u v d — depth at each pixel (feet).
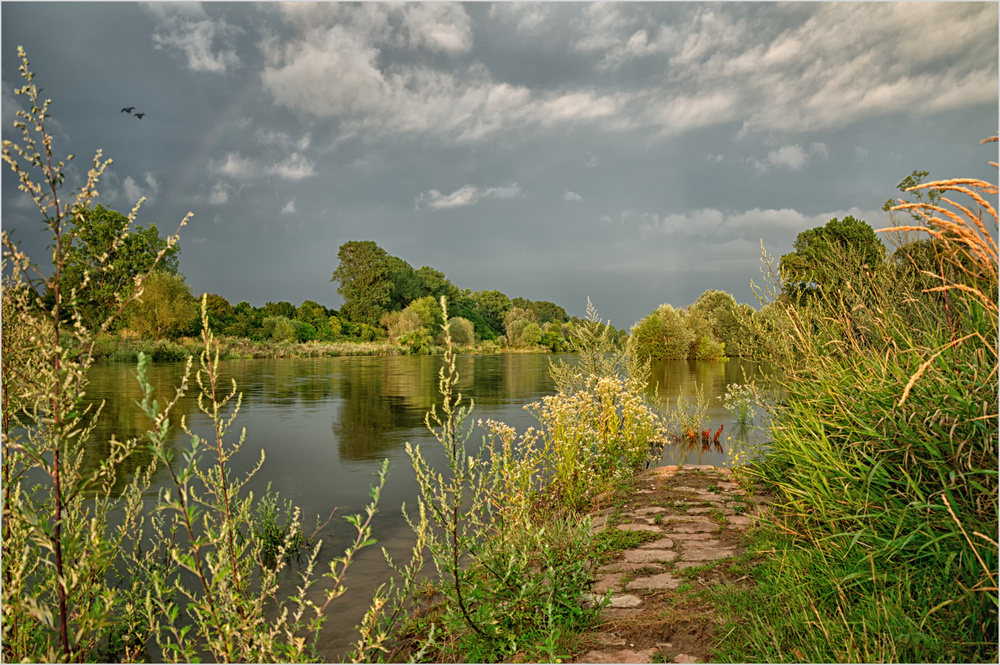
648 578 11.21
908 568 8.55
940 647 7.08
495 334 296.51
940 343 10.36
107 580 12.35
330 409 42.78
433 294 283.79
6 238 6.19
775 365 15.90
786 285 16.51
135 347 95.50
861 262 15.11
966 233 7.51
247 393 54.44
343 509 18.42
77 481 7.10
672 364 99.45
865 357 12.26
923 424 9.42
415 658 8.48
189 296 129.39
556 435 20.54
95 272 6.74
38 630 7.70
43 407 6.68
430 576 13.09
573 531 13.21
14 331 7.07
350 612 11.35
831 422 11.93
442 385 8.71
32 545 7.60
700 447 27.55
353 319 245.04
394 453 26.91
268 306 215.92
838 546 9.65
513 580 10.31
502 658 9.00
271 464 24.66
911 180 13.78
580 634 9.16
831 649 7.43
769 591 9.44
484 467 15.30
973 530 7.84
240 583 7.33
